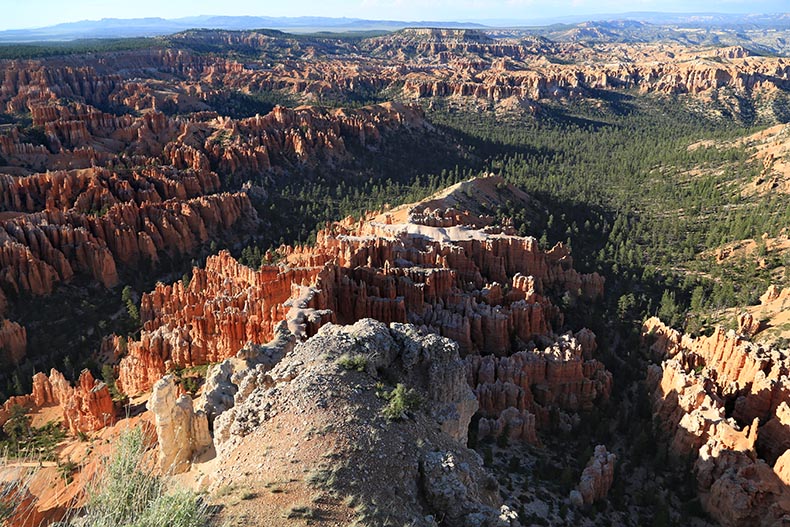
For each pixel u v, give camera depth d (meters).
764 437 63.78
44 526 31.66
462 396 42.28
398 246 97.56
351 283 80.31
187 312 77.69
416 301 82.81
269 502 25.67
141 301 108.00
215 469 31.52
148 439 39.41
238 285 88.25
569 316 101.69
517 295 92.94
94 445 54.94
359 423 31.97
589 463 60.25
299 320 60.69
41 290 110.62
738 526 53.44
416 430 34.16
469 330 80.56
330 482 26.91
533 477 58.09
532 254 108.56
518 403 69.25
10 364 91.88
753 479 55.28
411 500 28.91
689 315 108.62
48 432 60.88
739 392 71.94
